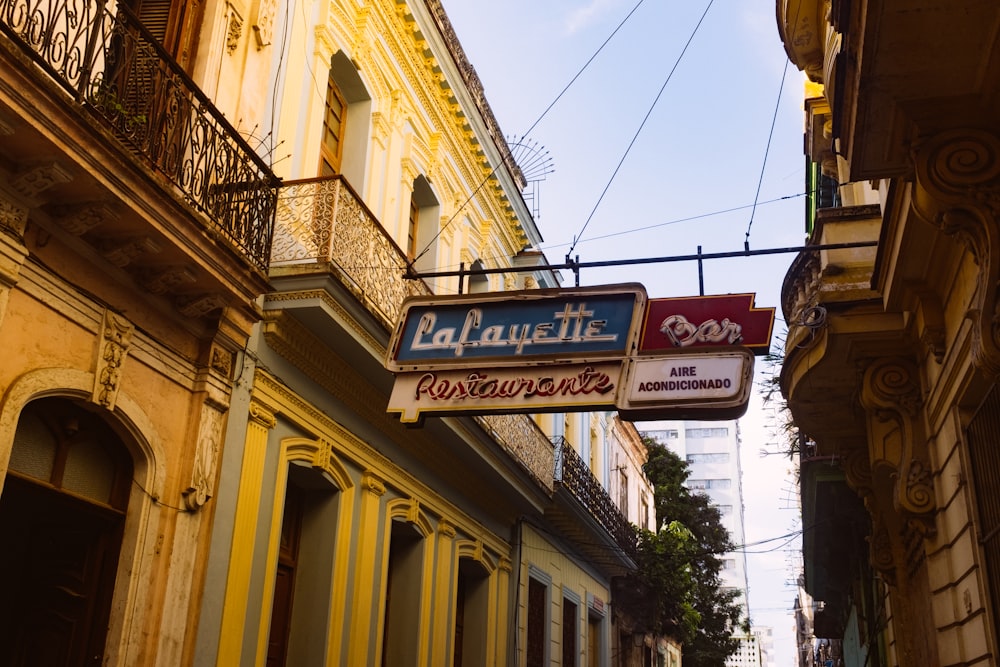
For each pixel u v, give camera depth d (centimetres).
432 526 1236
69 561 673
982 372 495
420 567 1191
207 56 819
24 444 620
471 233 1519
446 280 1371
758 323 636
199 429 747
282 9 958
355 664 980
